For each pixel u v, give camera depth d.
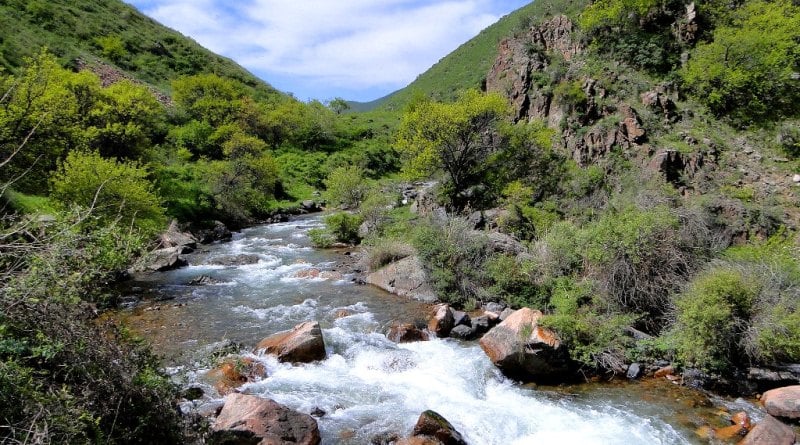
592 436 8.88
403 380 11.09
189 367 8.93
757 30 25.05
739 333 11.16
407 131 27.44
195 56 79.38
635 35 28.52
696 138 22.84
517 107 29.92
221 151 47.03
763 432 8.34
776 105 24.05
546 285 15.28
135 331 13.60
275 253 25.61
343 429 8.88
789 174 20.61
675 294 13.08
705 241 14.87
